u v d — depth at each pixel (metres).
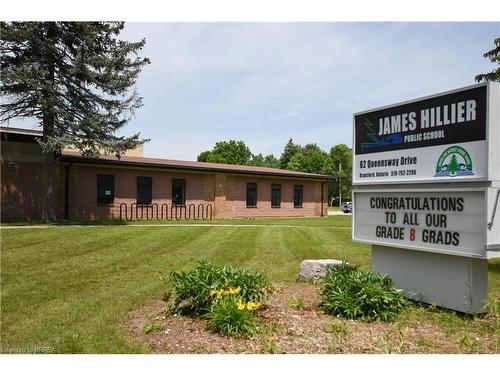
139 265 9.34
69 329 5.09
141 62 19.02
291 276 8.36
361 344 4.33
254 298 5.37
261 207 27.47
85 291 7.03
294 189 29.70
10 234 13.16
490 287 7.50
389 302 5.37
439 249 5.70
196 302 5.29
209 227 17.56
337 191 73.75
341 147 75.56
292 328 4.80
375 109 6.85
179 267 9.16
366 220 6.99
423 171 6.01
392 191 6.48
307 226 19.66
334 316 5.34
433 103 5.89
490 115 5.14
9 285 7.41
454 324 5.11
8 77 15.89
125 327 5.16
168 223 19.41
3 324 5.30
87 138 18.14
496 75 13.94
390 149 6.58
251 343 4.39
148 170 22.17
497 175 5.20
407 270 6.35
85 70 17.56
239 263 9.80
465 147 5.43
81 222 18.05
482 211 5.20
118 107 18.67
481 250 5.19
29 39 16.64
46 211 18.03
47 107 17.09
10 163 18.14
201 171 24.00
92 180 20.23
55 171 19.05
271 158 89.19
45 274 8.32
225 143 85.56
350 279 5.62
